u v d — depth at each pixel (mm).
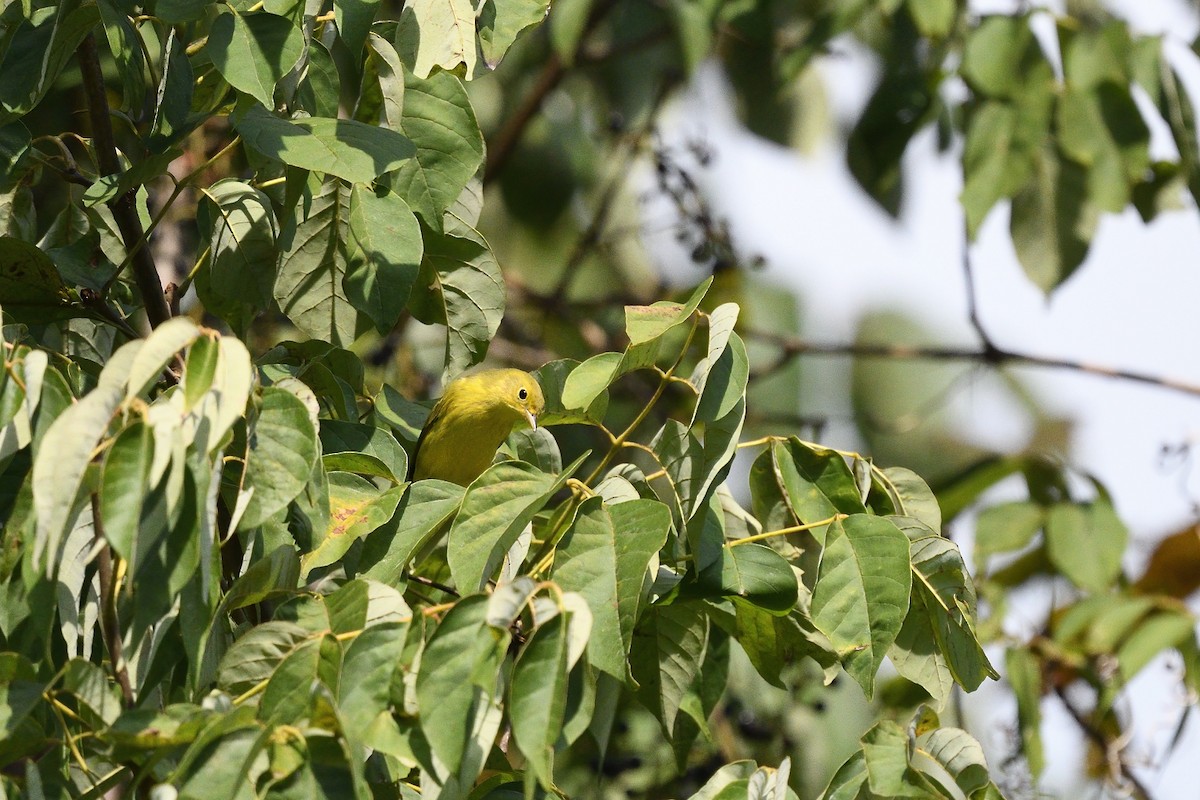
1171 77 12609
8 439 5539
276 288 7590
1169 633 12828
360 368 7777
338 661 5281
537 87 16688
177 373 7207
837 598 6609
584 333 17281
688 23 14562
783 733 11992
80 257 7867
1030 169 12859
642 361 6723
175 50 7016
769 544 7707
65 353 7750
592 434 14992
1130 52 12570
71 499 4859
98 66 7367
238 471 6500
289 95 6977
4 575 5684
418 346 14320
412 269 7129
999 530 13523
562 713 5027
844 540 6711
